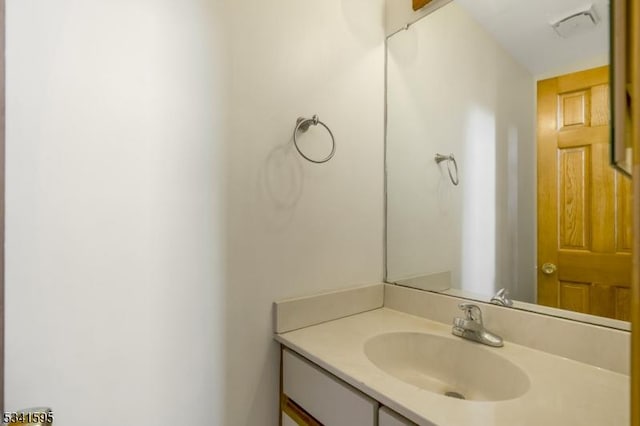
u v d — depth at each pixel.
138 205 0.84
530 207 1.08
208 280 0.96
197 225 0.93
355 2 1.34
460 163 1.28
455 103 1.29
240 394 1.02
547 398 0.72
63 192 0.74
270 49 1.08
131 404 0.83
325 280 1.24
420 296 1.28
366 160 1.39
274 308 1.09
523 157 1.10
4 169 0.67
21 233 0.70
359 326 1.17
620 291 0.91
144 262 0.85
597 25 0.95
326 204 1.24
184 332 0.91
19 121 0.70
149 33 0.85
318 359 0.91
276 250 1.10
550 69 1.04
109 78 0.80
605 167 0.94
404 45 1.42
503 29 1.14
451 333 1.11
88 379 0.77
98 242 0.79
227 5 0.99
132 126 0.83
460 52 1.26
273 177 1.09
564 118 1.02
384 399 0.73
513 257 1.12
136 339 0.84
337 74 1.28
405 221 1.43
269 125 1.08
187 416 0.92
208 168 0.95
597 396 0.73
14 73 0.69
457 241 1.27
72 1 0.75
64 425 0.75
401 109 1.45
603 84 0.94
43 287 0.72
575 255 0.98
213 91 0.96
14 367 0.69
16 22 0.69
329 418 0.89
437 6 1.30
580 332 0.90
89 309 0.78
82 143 0.77
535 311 1.01
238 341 1.02
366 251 1.38
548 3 1.04
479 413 0.66
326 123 1.24
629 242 0.90
